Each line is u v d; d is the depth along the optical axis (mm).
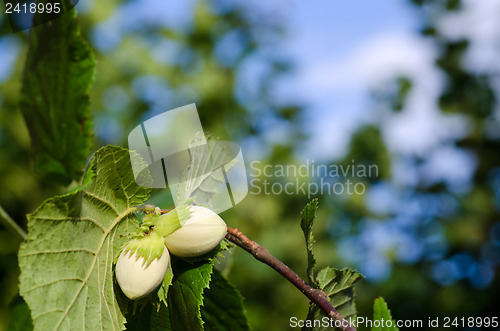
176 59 5062
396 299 4449
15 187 4234
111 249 794
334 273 897
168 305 874
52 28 930
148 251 775
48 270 693
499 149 4645
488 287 4375
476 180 4703
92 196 760
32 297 668
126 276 765
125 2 4934
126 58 4836
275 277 4277
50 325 683
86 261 749
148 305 905
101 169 762
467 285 4434
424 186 4766
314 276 863
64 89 987
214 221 808
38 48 963
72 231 727
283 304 4312
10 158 4348
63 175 1089
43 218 686
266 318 4266
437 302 4355
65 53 949
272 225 4172
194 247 798
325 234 4500
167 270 803
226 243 845
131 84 4777
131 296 762
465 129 4684
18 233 1088
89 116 1014
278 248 4184
